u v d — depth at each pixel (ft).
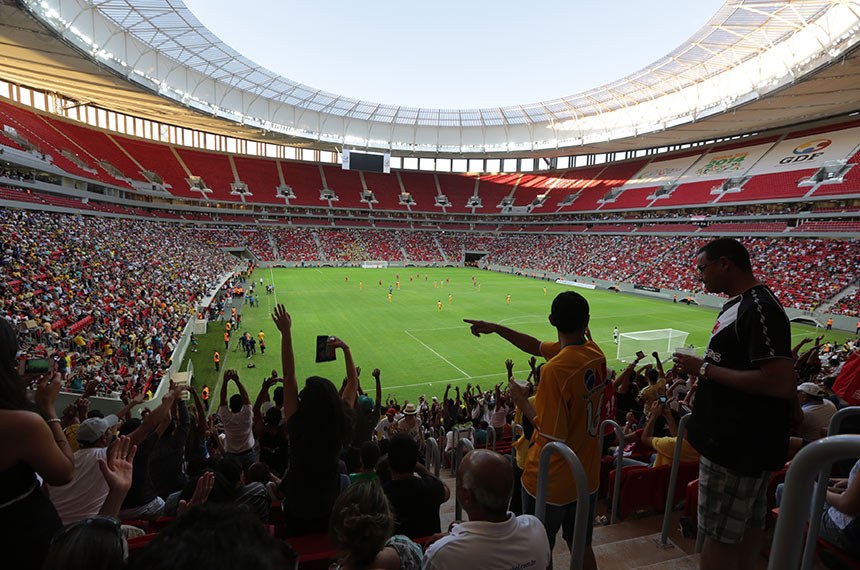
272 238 272.51
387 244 295.69
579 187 305.12
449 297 165.37
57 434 11.95
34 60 135.74
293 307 140.15
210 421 42.68
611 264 220.02
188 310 107.65
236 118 232.32
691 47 155.02
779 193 191.11
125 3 126.93
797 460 5.64
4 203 123.95
